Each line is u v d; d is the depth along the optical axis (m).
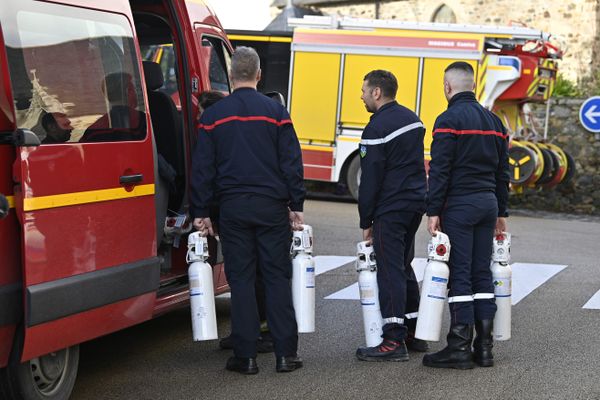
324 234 12.20
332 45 16.42
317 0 31.70
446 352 5.97
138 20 7.00
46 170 4.49
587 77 25.38
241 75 5.84
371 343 6.16
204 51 6.84
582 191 17.92
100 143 4.95
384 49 16.14
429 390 5.47
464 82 6.07
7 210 4.25
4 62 4.27
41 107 4.50
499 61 15.49
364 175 6.01
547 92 16.02
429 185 5.89
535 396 5.38
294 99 16.67
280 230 5.79
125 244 5.14
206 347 6.54
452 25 15.83
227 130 5.73
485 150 5.96
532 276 9.55
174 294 6.06
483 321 6.04
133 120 5.30
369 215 6.04
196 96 6.63
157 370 5.91
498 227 6.29
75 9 4.88
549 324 7.34
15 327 4.41
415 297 6.46
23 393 4.58
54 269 4.55
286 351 5.82
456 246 5.95
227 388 5.49
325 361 6.13
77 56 4.84
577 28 27.05
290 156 5.79
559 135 18.17
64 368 4.98
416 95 15.99
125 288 5.09
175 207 6.62
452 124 5.89
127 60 5.32
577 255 11.20
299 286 5.86
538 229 14.21
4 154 4.30
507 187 6.21
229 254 5.80
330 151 16.50
